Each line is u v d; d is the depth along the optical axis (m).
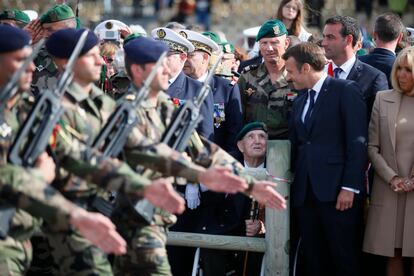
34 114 9.61
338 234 12.64
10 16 16.03
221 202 13.42
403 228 12.77
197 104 11.18
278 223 12.60
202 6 33.25
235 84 14.63
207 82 11.33
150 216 11.01
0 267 9.95
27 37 10.13
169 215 11.34
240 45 27.64
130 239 11.10
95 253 10.48
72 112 10.40
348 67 14.05
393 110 12.91
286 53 12.95
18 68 9.88
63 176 10.41
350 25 14.01
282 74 14.52
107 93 14.48
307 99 12.95
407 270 13.46
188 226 13.51
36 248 12.94
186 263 13.78
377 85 13.81
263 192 10.72
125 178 9.79
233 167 11.12
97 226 8.98
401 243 12.82
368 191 13.55
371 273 13.53
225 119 14.34
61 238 10.46
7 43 9.94
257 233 13.12
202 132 13.61
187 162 10.52
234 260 13.46
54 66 14.02
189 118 11.09
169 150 10.59
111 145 10.27
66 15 14.45
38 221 10.34
